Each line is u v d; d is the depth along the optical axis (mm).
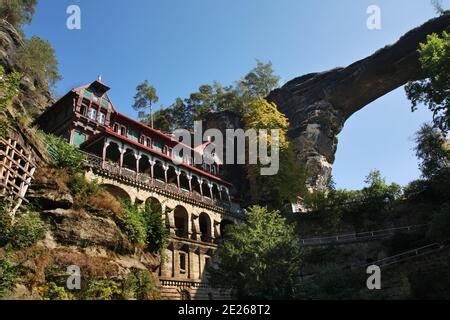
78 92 36781
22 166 18969
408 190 39156
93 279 17766
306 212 41594
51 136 24391
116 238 21094
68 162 22578
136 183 32125
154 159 35594
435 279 24953
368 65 56219
